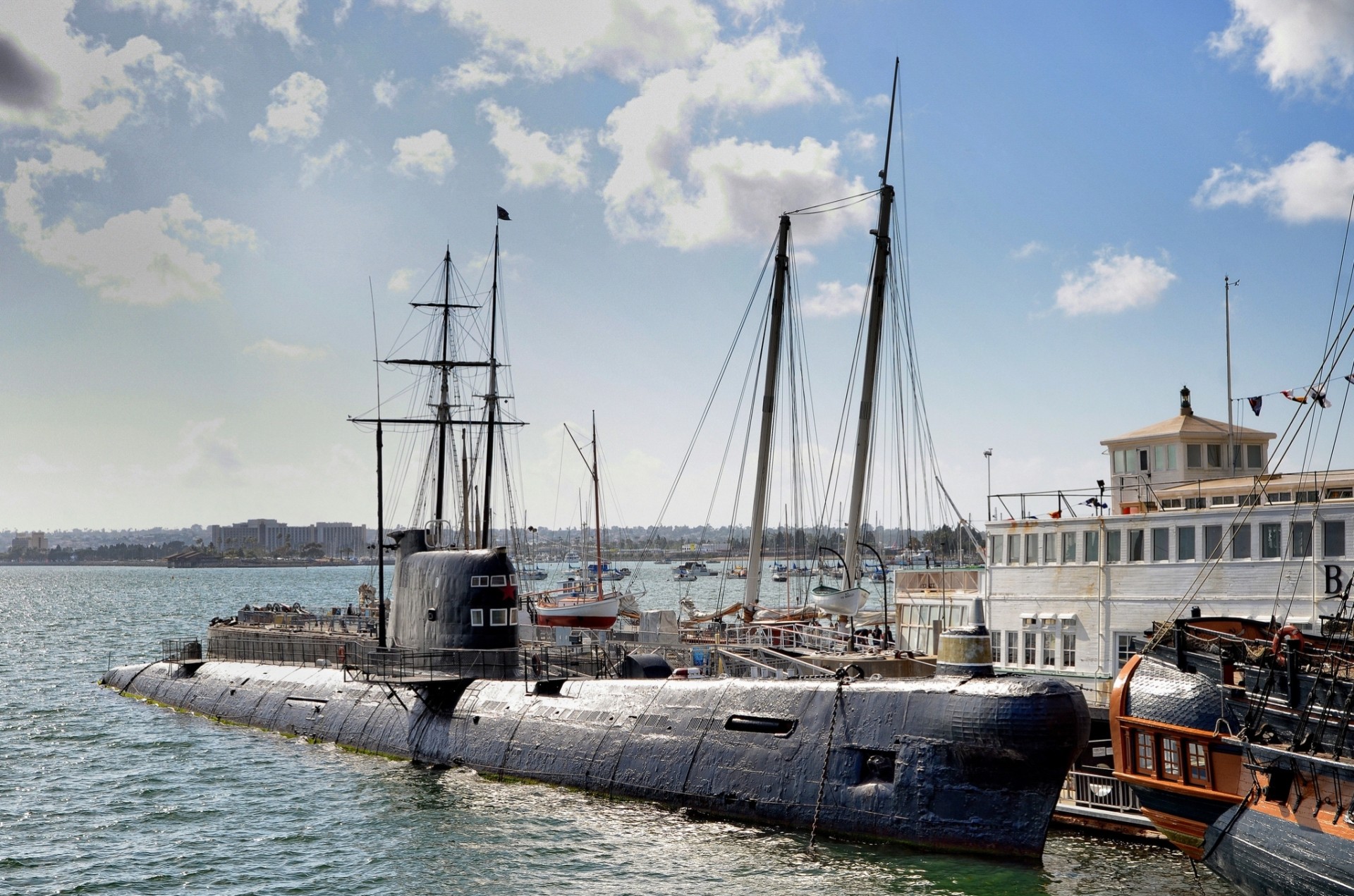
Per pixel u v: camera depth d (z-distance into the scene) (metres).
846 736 32.06
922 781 30.44
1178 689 30.27
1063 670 44.28
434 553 47.97
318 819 37.38
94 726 55.78
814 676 37.28
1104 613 43.22
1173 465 49.78
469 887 30.34
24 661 89.88
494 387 57.28
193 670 63.94
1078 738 29.11
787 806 32.69
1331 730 27.05
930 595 52.25
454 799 38.53
